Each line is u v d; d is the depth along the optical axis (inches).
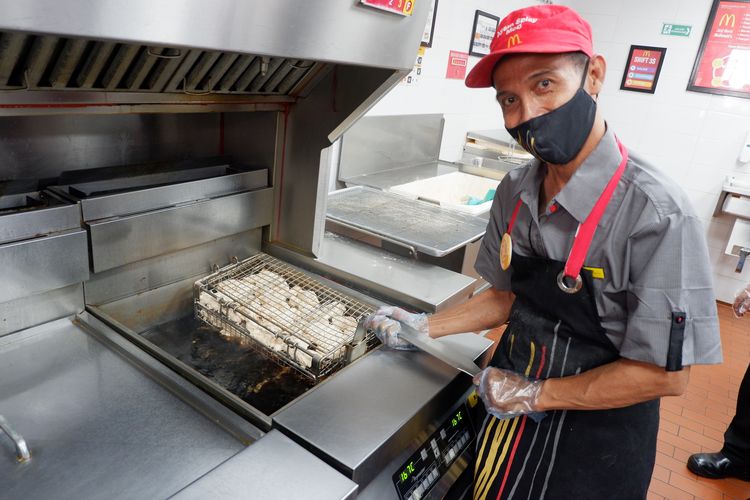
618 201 38.9
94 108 43.8
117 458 35.8
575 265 41.0
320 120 61.5
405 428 42.7
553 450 47.3
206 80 50.3
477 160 144.7
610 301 41.1
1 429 36.2
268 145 65.6
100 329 49.3
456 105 149.0
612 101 197.5
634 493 47.8
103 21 27.2
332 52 41.5
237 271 65.0
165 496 33.2
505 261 48.4
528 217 45.8
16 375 42.6
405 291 62.4
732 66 173.8
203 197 59.6
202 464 36.3
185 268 61.4
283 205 69.1
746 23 168.9
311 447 38.8
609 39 192.1
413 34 49.4
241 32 33.6
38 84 39.7
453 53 137.6
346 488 34.2
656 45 184.5
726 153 181.6
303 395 44.1
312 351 48.5
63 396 40.9
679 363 36.7
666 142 191.3
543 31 35.7
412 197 102.3
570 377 44.0
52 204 47.3
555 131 38.0
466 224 87.0
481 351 54.6
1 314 45.0
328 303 59.7
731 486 99.3
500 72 38.9
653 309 36.9
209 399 42.4
